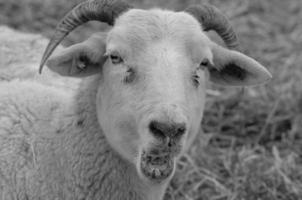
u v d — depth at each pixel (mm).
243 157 8883
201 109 5844
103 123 5699
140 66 5402
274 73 11023
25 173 5805
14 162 5836
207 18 6090
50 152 5867
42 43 8219
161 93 5188
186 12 6113
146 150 5184
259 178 8445
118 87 5500
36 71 7230
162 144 5062
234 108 10102
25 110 6078
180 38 5547
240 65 6109
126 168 5801
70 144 5836
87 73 5895
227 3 13531
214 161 8938
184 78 5406
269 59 11555
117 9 5816
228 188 8430
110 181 5805
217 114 9945
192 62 5570
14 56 7680
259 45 12062
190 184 8484
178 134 5070
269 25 12836
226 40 6301
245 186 8320
